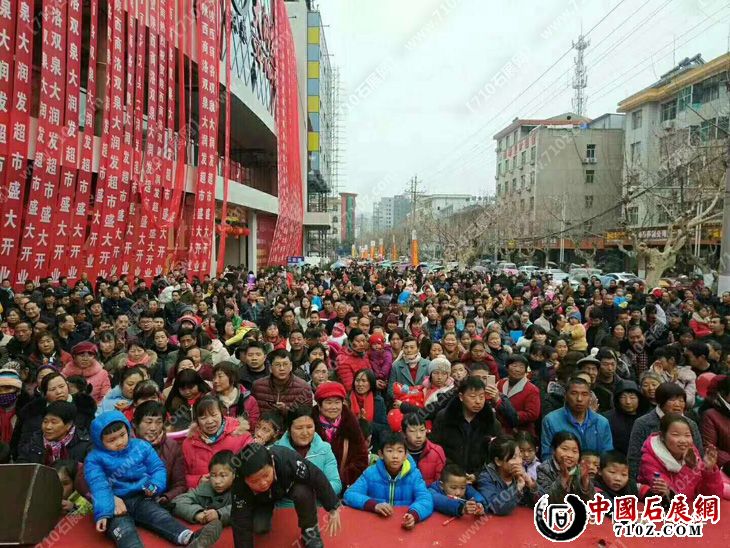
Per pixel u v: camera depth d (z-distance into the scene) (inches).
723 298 444.5
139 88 563.5
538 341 271.9
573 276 1208.8
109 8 505.4
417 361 252.8
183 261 754.8
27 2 411.8
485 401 178.4
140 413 156.8
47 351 264.5
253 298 485.7
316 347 260.4
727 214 500.4
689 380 236.5
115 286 448.5
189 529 133.9
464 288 668.7
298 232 1481.3
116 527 129.6
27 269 429.7
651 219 1061.8
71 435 172.6
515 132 1781.5
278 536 132.7
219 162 858.8
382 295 581.3
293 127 1327.5
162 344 278.7
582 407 174.1
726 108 937.5
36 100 498.6
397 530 137.0
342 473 169.3
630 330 304.3
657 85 1321.4
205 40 722.2
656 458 150.2
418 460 165.2
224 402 191.9
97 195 506.6
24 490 125.8
